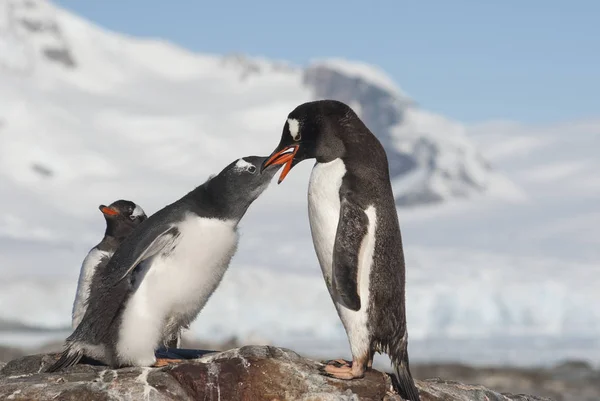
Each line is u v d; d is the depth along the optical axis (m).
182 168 176.12
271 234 112.62
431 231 112.94
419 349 45.31
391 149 195.25
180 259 6.91
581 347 46.66
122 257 6.88
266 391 7.03
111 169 164.62
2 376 7.93
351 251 7.00
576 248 97.12
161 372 6.95
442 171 177.75
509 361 37.91
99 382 6.83
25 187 145.00
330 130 7.28
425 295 56.47
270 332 50.78
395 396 7.12
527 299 56.72
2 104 178.88
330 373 7.11
